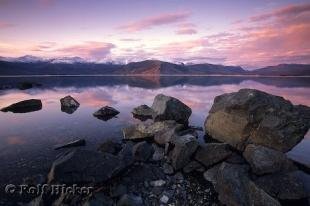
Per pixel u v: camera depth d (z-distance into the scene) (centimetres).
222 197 1009
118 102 3762
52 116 2611
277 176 1091
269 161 1160
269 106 1526
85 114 2731
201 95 4788
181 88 7019
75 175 1058
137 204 970
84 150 1166
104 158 1159
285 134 1423
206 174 1213
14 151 1519
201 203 1009
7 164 1325
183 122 2278
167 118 2200
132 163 1273
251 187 989
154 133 1738
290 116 1473
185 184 1145
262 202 917
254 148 1273
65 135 1878
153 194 1059
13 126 2159
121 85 8619
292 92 5356
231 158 1302
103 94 5109
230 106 1641
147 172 1228
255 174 1164
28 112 2847
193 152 1341
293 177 1062
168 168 1268
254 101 1548
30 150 1539
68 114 2728
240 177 1035
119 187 1062
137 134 1775
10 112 2847
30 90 6156
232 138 1591
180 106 2306
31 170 1257
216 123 1752
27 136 1842
